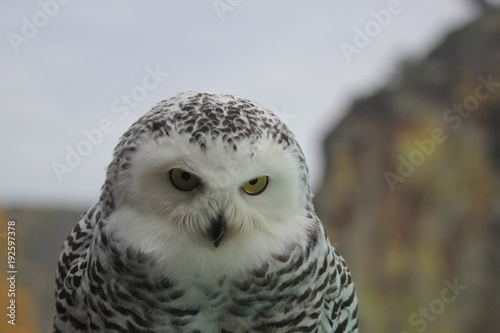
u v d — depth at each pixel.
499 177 6.13
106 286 3.09
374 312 6.05
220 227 3.06
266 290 3.09
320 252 3.11
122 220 3.07
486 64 6.43
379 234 6.20
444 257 6.06
